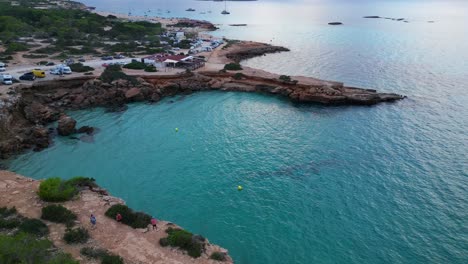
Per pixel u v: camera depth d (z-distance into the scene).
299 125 73.44
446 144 64.75
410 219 44.03
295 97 88.44
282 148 62.78
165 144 63.69
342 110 82.44
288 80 94.56
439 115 78.94
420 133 69.56
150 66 100.25
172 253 33.19
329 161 58.22
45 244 29.45
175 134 68.12
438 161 58.59
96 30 160.00
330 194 48.94
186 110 81.12
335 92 86.88
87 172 53.34
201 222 42.69
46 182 41.84
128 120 73.88
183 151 61.19
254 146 63.56
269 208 45.59
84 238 33.62
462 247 39.50
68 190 41.06
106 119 74.00
